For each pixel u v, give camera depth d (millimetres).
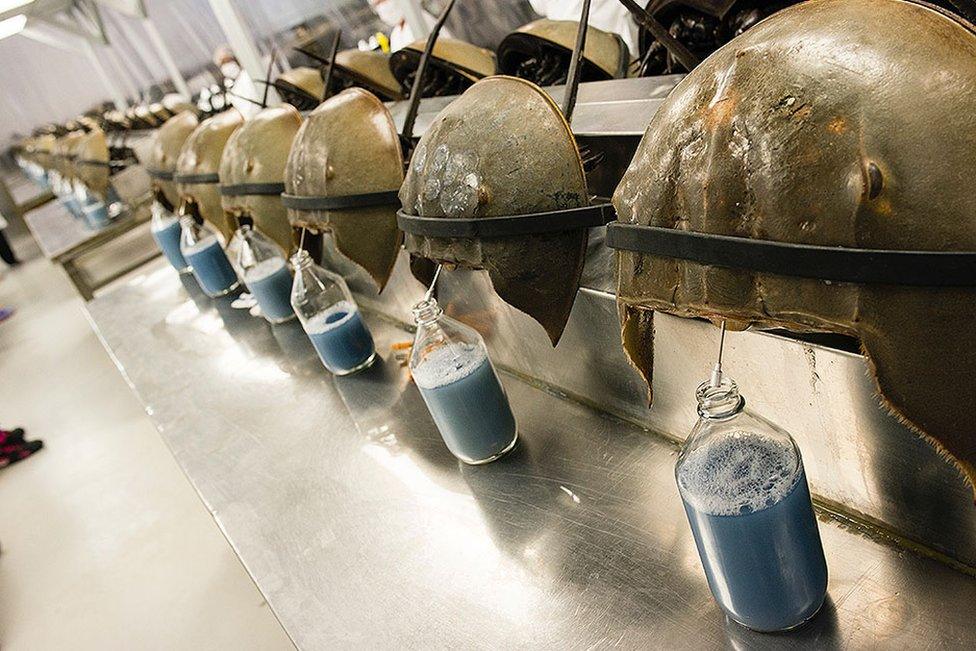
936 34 472
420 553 1022
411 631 894
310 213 1252
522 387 1333
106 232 4020
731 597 715
